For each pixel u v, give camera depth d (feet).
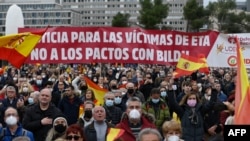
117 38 38.52
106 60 38.55
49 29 37.76
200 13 269.23
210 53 40.42
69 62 38.06
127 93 35.58
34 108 25.86
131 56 38.75
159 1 280.92
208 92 38.01
